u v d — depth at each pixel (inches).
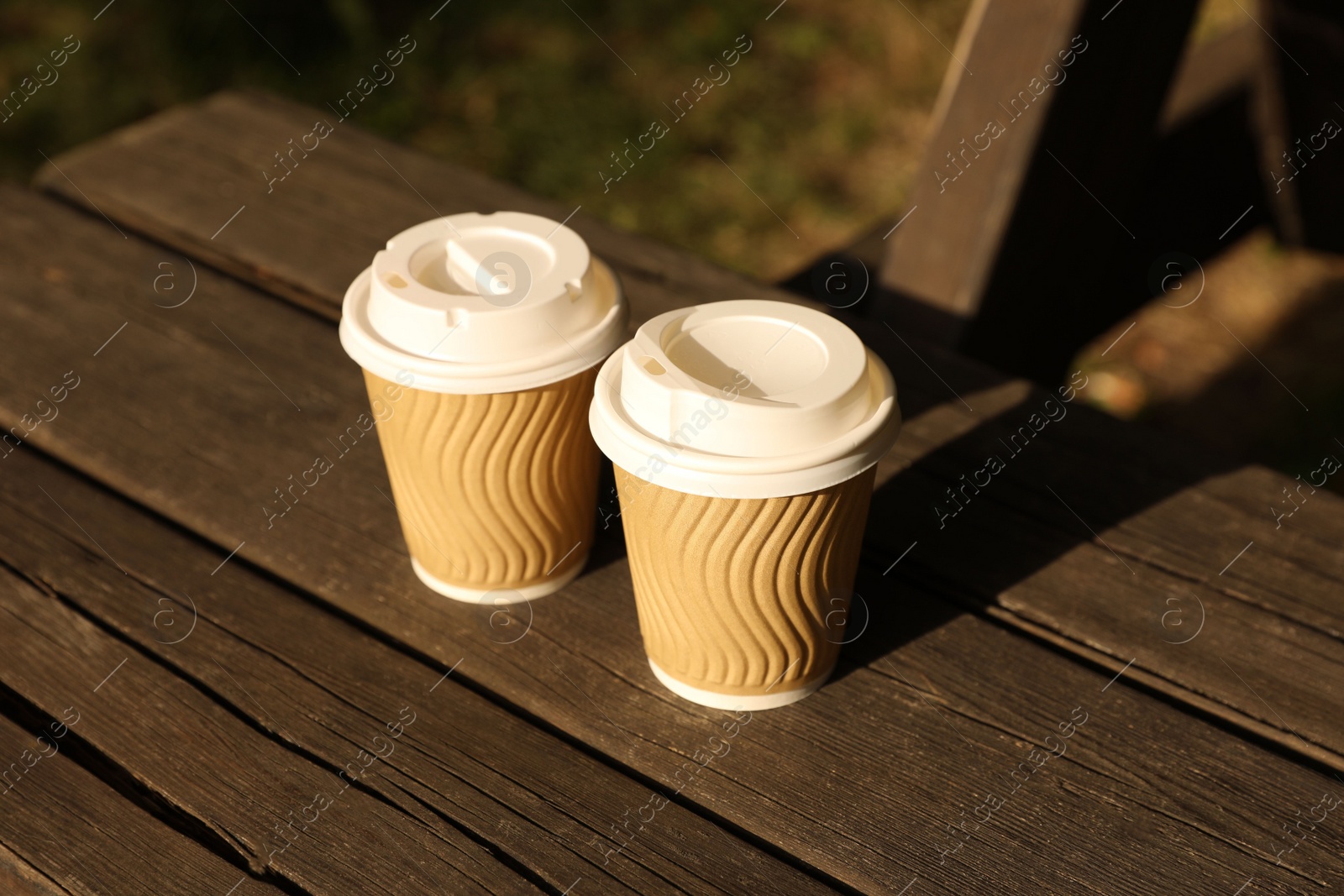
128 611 45.1
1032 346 56.8
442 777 42.9
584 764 43.0
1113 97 52.2
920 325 53.3
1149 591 45.2
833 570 42.3
